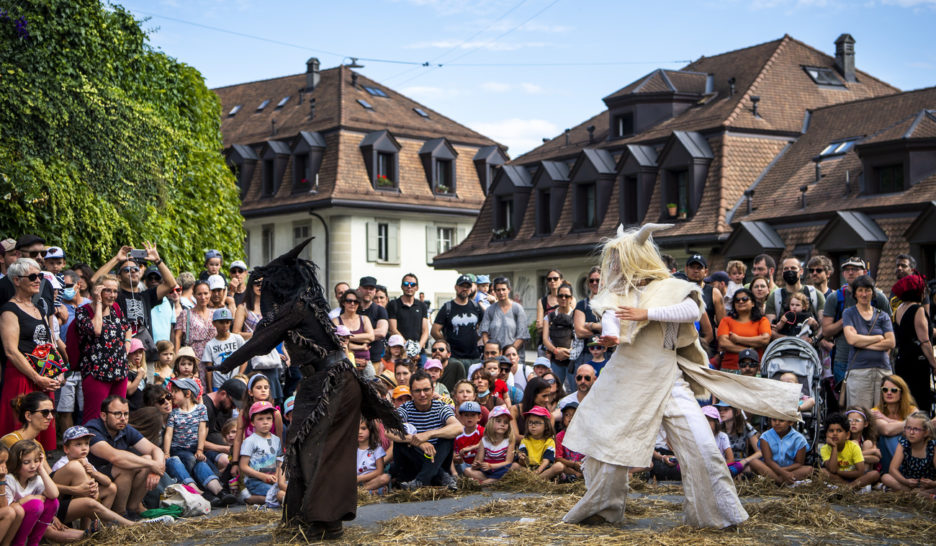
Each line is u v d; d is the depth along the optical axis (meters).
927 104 28.69
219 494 9.61
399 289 43.06
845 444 9.34
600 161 33.72
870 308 10.34
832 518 6.99
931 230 24.44
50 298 9.88
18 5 16.11
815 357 10.14
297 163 43.59
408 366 11.46
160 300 11.48
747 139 31.06
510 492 9.22
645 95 34.19
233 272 12.70
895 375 9.80
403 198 42.81
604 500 6.73
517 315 13.50
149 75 20.78
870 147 26.62
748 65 34.53
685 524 6.64
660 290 6.62
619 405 6.63
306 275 6.80
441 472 9.33
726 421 9.99
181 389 9.98
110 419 8.60
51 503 7.37
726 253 28.77
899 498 8.38
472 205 44.47
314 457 6.61
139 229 17.33
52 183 15.20
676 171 31.38
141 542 7.27
